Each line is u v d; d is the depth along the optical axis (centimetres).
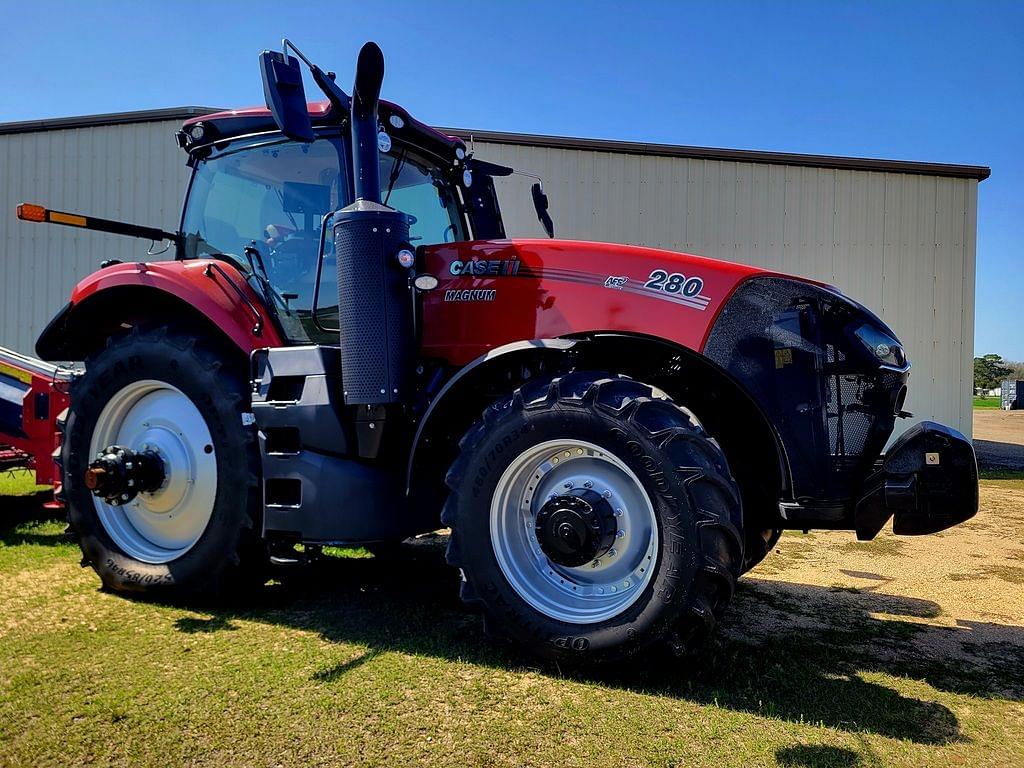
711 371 275
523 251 283
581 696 220
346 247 273
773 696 224
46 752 181
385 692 219
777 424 254
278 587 334
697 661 251
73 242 966
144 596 315
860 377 259
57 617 285
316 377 286
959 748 193
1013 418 2511
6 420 442
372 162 282
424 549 425
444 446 296
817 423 255
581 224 935
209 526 305
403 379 274
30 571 351
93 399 337
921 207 962
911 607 328
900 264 962
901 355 270
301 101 270
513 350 252
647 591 227
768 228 952
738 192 948
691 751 188
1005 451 1198
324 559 393
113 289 341
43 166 970
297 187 323
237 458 301
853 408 260
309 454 283
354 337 272
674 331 257
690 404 294
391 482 284
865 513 247
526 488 257
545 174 930
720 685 231
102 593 320
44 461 437
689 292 259
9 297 979
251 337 311
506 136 920
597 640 230
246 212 333
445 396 264
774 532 318
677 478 224
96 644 254
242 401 307
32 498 546
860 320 263
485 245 292
